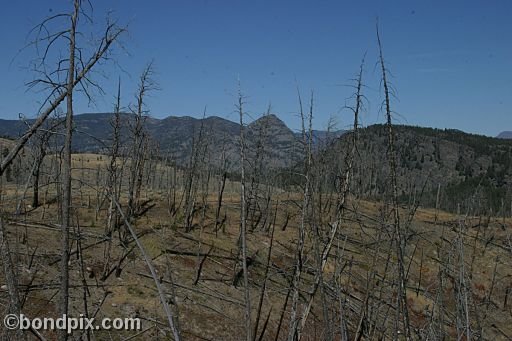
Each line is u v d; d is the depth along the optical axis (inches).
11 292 545.3
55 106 563.2
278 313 1405.0
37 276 1130.7
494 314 1151.6
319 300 1058.7
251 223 2016.5
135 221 1775.3
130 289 1312.7
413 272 1393.9
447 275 777.6
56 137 709.3
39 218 1483.8
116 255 1450.5
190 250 1676.9
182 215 2064.5
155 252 1568.7
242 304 1421.0
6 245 542.0
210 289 1477.6
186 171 2266.2
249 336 725.9
